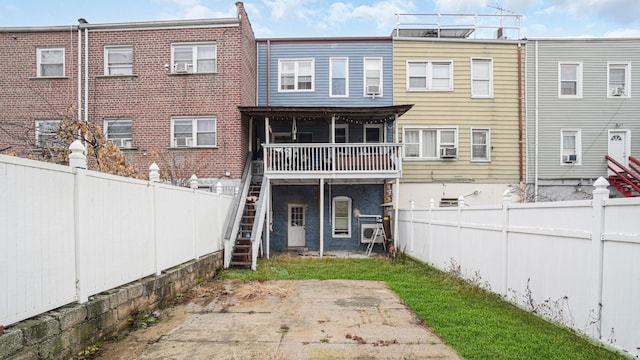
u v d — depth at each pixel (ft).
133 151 41.81
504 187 48.21
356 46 48.62
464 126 48.39
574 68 49.08
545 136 48.60
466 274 25.13
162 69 42.14
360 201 47.06
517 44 48.65
